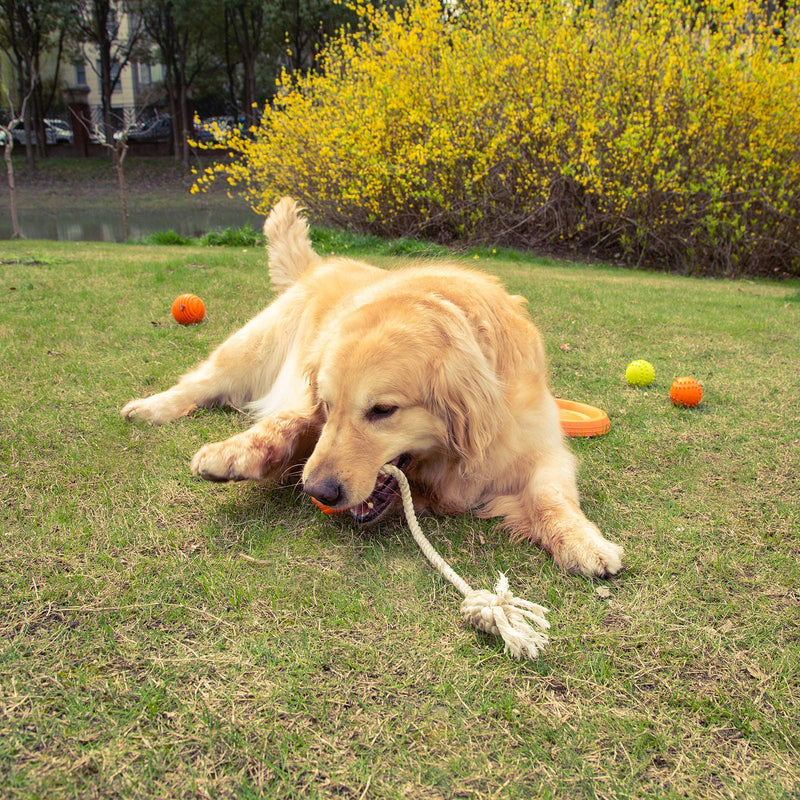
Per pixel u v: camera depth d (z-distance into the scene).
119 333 2.05
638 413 1.68
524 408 1.24
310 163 5.43
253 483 1.29
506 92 4.96
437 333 1.14
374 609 0.99
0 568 1.03
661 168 4.64
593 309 2.74
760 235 4.73
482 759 0.80
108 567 1.04
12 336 1.97
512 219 5.24
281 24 13.91
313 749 0.80
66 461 1.31
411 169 5.05
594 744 0.82
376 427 1.11
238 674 0.88
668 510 1.26
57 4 13.08
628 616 1.00
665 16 4.66
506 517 1.21
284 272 1.96
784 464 1.43
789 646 0.96
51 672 0.87
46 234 7.66
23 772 0.76
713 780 0.79
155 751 0.79
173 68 15.88
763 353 2.18
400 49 5.12
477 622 0.95
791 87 4.43
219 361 1.63
